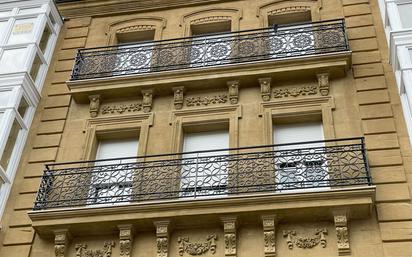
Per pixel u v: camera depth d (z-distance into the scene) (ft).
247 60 53.93
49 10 61.46
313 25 57.16
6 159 50.11
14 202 48.26
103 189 46.83
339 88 50.85
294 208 41.22
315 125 50.11
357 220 41.39
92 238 44.57
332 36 53.88
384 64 51.55
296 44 54.19
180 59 55.88
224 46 55.88
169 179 45.68
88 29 63.77
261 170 44.24
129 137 53.16
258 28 58.65
